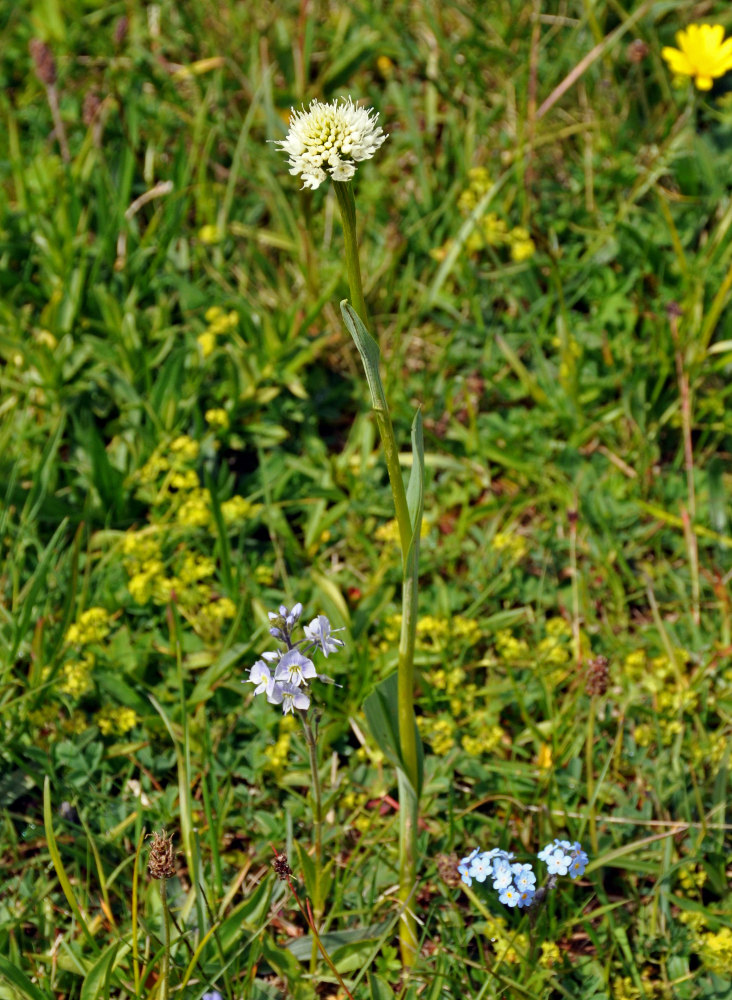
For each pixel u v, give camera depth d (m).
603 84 1.76
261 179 1.70
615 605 1.48
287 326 1.57
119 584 1.46
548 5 1.93
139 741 1.41
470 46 1.78
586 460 1.55
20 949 1.35
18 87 1.93
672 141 1.67
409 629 1.26
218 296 1.58
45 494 1.49
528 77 1.79
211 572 1.46
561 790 1.38
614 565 1.50
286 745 1.39
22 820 1.40
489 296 1.62
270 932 1.37
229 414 1.54
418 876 1.36
